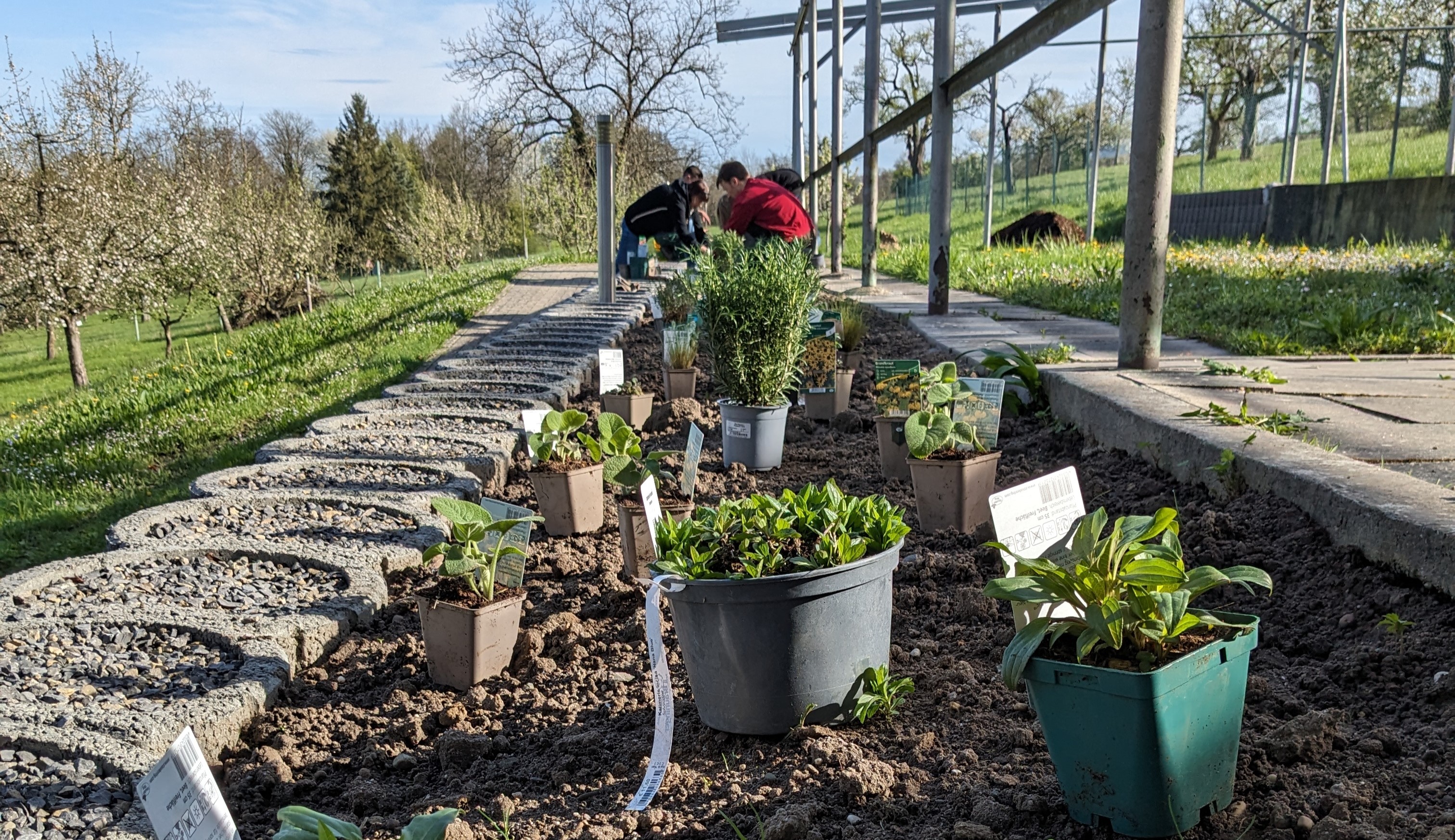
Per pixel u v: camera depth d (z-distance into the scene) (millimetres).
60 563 3510
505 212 39625
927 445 3488
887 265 17031
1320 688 2145
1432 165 17172
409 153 55469
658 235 14914
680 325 6289
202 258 22016
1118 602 1699
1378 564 2422
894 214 40594
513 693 2691
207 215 22859
